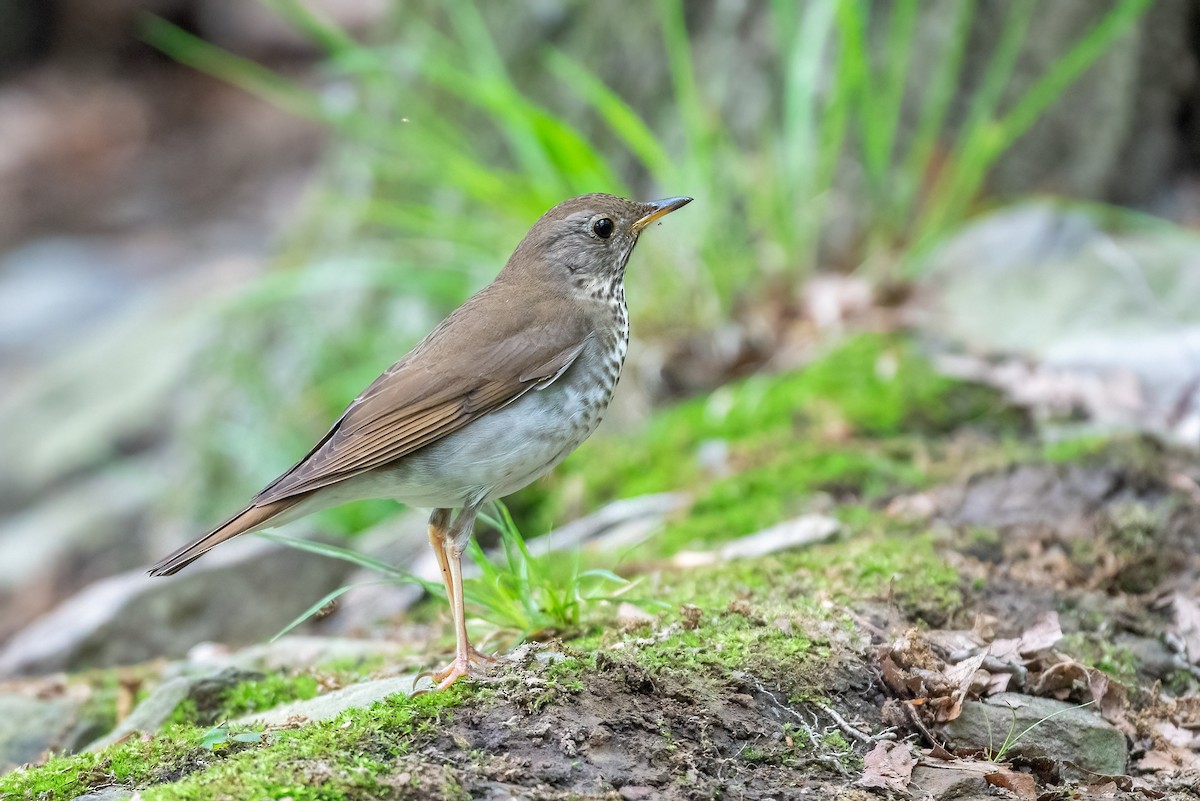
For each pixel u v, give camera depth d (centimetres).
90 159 2939
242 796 555
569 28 1556
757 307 1350
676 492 1114
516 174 1566
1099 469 993
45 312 2425
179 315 2058
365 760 590
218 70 3061
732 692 679
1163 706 760
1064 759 686
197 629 1107
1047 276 1263
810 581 834
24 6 3166
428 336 778
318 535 1170
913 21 1450
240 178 2864
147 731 799
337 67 1350
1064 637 806
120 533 1766
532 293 782
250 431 1600
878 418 1135
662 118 1520
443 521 785
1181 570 905
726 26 1495
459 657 700
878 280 1334
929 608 807
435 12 1614
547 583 805
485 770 593
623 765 612
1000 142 1353
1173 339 1163
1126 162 1495
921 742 681
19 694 920
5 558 1761
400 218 1454
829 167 1349
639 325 1323
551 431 757
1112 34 1305
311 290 1591
